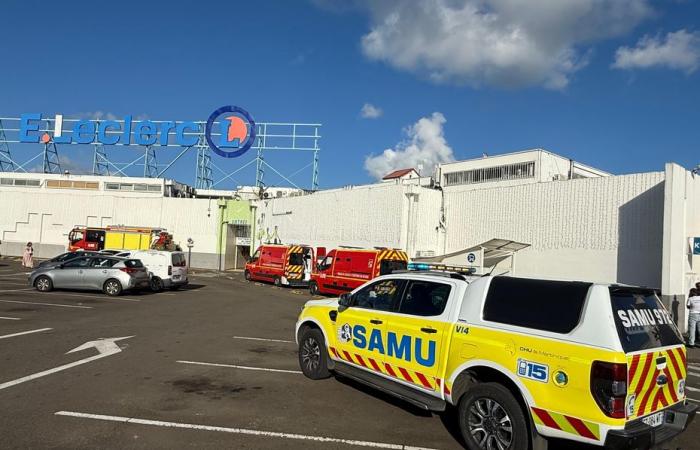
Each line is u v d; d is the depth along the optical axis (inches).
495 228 937.5
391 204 1099.9
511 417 188.2
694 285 690.8
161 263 892.0
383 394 285.0
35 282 755.4
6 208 1790.1
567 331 181.3
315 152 1796.3
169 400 257.1
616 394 165.3
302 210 1435.8
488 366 199.2
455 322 219.9
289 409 251.9
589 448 211.9
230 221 1752.0
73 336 415.5
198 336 445.7
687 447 225.8
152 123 1839.3
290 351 396.2
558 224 820.0
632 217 721.6
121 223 1775.3
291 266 1096.8
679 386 196.1
